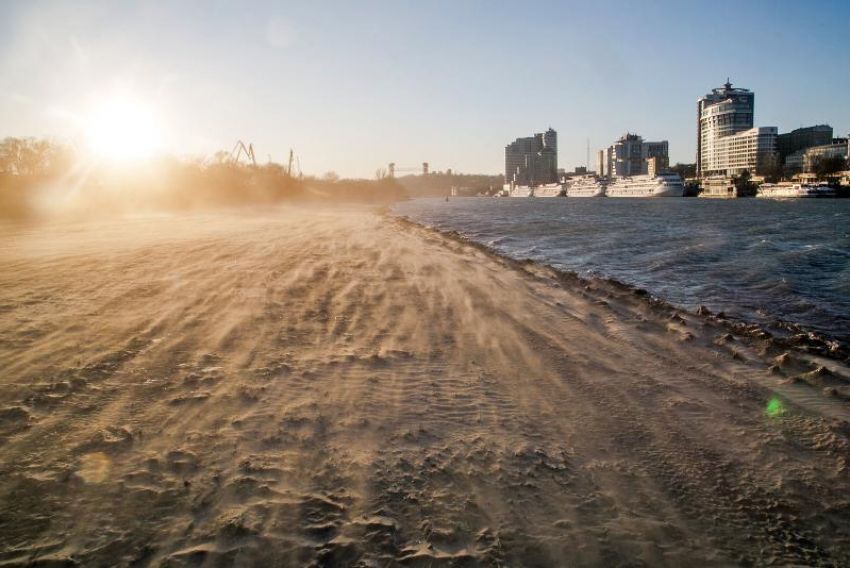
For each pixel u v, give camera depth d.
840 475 3.63
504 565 2.65
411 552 2.71
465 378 5.24
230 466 3.43
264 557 2.63
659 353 6.34
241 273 10.35
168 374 4.96
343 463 3.54
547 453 3.80
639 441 4.05
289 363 5.40
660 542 2.88
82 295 8.06
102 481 3.21
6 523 2.81
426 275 11.15
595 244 23.06
